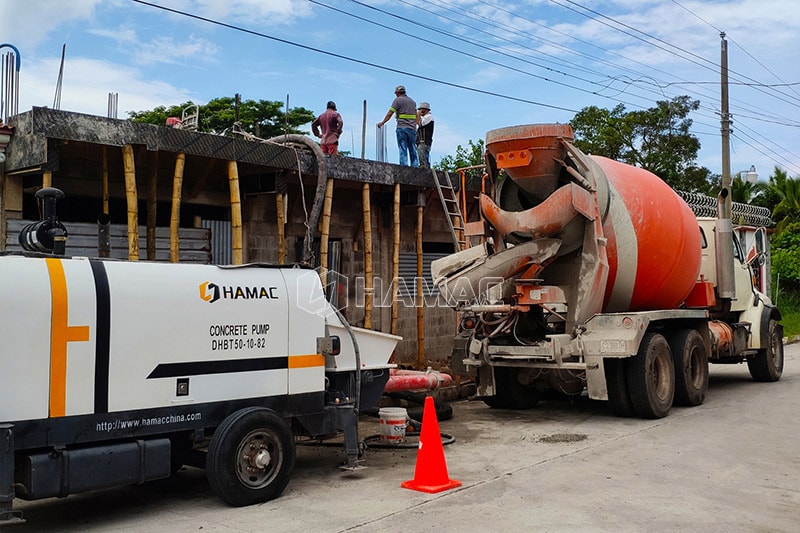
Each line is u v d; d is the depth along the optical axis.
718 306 13.27
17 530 5.76
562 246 10.16
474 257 10.63
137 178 10.71
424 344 14.68
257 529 5.67
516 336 10.44
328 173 11.57
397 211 12.91
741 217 19.50
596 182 10.16
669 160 31.44
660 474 7.28
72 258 5.86
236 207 10.25
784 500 6.42
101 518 6.06
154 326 6.01
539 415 10.98
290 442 6.62
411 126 14.75
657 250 10.89
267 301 6.78
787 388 13.41
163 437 6.19
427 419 6.90
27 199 10.10
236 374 6.50
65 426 5.51
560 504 6.27
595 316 10.11
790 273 30.50
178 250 10.38
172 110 31.12
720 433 9.31
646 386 10.14
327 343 7.09
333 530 5.62
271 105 31.75
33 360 5.38
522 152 9.71
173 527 5.75
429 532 5.55
